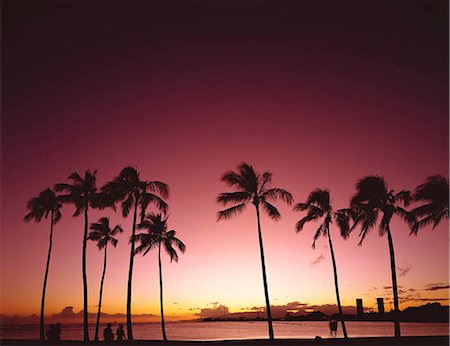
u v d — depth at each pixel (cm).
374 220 3638
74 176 4028
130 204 3859
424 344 2850
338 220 4188
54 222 4338
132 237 3809
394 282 3459
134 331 13088
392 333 6538
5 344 3206
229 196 3634
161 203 3906
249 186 3653
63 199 3947
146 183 3919
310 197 4225
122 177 3878
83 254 3881
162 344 3112
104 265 4850
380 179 3619
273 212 3631
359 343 2936
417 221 3538
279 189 3666
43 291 4097
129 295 3666
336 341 3086
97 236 4900
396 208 3591
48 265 4191
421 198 3462
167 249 4644
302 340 3256
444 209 3444
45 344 3178
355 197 3644
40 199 4316
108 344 3181
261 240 3600
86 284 3819
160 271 4609
